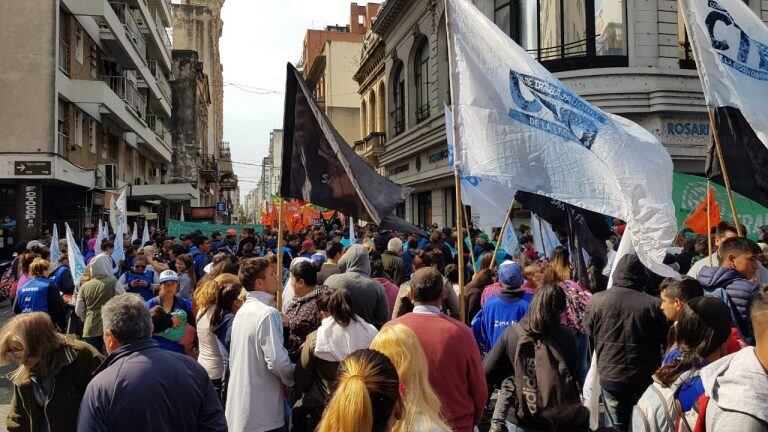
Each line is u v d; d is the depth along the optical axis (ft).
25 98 61.31
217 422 9.56
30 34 61.82
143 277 25.82
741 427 6.56
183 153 157.99
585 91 49.55
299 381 13.17
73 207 71.92
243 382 13.03
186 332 18.40
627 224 15.66
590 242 18.62
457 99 16.34
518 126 16.19
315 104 17.81
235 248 45.88
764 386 6.66
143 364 9.04
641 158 16.55
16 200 61.11
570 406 11.13
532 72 16.58
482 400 11.08
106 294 22.49
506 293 16.63
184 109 159.02
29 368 10.58
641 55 49.70
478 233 40.06
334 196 17.72
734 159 17.57
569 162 16.10
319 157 17.74
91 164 77.36
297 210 68.59
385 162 102.42
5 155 59.31
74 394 10.69
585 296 16.72
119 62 90.58
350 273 17.66
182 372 9.28
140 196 96.99
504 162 15.98
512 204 19.67
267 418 13.00
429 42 78.07
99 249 36.29
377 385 6.24
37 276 23.53
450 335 10.86
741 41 17.99
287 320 15.08
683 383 8.62
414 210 93.35
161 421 8.80
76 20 70.03
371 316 17.19
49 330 10.62
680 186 31.32
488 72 16.42
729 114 17.67
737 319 13.07
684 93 49.37
